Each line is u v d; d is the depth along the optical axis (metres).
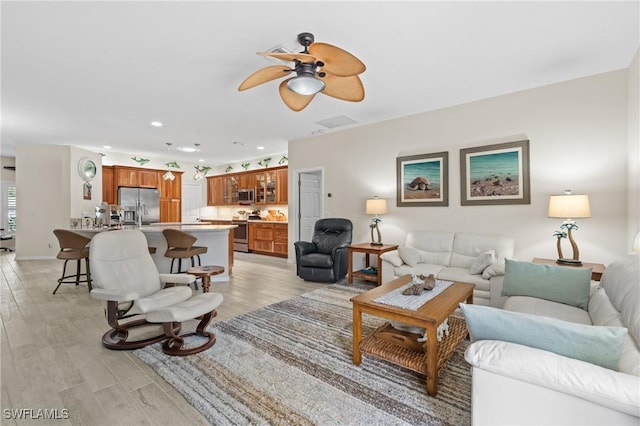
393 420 1.57
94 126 4.97
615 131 3.01
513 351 1.13
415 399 1.74
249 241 7.81
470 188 3.90
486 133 3.79
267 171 7.77
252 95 3.62
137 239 2.74
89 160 6.72
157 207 7.95
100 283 2.36
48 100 3.77
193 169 9.13
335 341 2.48
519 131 3.55
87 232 4.52
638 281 1.55
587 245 3.16
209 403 1.70
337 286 4.27
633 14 2.13
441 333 2.20
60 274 4.96
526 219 3.52
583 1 2.00
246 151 7.31
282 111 4.23
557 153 3.32
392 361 1.95
